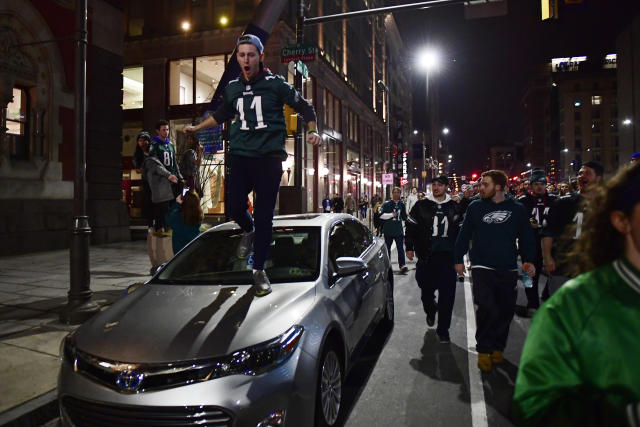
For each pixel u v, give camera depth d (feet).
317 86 90.43
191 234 19.02
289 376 8.34
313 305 10.16
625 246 3.49
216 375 7.92
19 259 34.22
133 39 77.20
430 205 17.22
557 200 16.07
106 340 8.90
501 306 14.33
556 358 3.42
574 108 300.81
